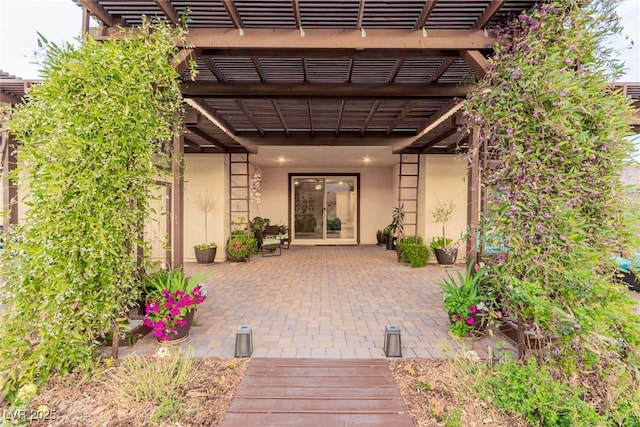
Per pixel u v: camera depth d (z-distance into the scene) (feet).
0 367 7.43
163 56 8.88
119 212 8.48
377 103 15.51
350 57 10.63
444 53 10.35
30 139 8.10
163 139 9.65
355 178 35.96
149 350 9.65
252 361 9.02
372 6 8.87
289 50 10.57
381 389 7.72
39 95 7.98
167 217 13.04
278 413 6.86
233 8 8.89
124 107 8.32
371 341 10.40
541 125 7.92
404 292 16.34
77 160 7.85
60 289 7.71
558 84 7.66
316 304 14.33
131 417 6.67
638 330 7.22
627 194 7.82
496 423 6.47
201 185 25.25
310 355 9.42
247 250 24.66
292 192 35.96
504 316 10.12
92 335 8.38
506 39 9.17
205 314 12.98
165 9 8.82
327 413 6.86
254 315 12.87
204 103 15.40
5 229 9.21
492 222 8.99
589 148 7.66
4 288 7.73
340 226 36.19
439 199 24.84
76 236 7.87
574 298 7.62
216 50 10.46
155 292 10.16
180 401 7.14
